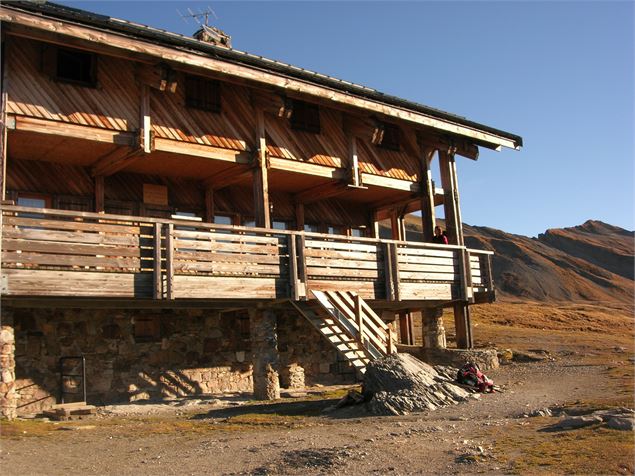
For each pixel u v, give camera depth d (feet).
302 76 50.11
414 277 56.54
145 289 40.91
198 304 47.29
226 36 62.85
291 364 58.34
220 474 22.81
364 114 57.16
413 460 23.21
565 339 86.79
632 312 175.52
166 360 50.24
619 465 20.84
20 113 40.73
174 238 42.19
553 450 23.36
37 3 37.27
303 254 48.44
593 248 389.19
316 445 26.84
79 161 50.19
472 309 129.08
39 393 43.65
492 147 68.49
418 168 65.16
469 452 23.50
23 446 28.96
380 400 36.32
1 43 39.63
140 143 45.14
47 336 44.62
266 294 46.34
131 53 41.93
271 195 63.98
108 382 46.93
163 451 27.37
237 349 54.60
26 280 36.63
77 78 43.80
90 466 24.64
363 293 52.49
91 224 39.17
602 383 44.86
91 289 38.75
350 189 59.93
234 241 45.78
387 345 49.52
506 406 35.76
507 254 319.88
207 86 50.21
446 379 42.50
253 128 52.24
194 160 50.93
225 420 36.27
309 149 55.93
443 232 64.49
